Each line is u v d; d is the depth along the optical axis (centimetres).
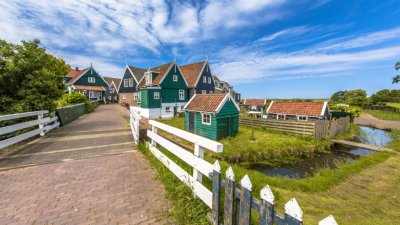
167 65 2736
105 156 582
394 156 1045
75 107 1595
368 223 388
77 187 381
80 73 4106
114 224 273
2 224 268
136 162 533
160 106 2531
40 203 322
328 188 625
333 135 1598
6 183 393
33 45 975
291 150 1189
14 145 705
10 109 832
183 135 371
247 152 1083
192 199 321
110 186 388
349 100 4838
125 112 2247
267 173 917
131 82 3494
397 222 406
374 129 2133
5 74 832
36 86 944
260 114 2945
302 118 1825
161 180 417
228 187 222
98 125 1223
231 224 217
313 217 384
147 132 663
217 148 255
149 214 299
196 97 1681
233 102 1486
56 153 608
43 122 895
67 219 282
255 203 186
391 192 600
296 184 614
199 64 3158
